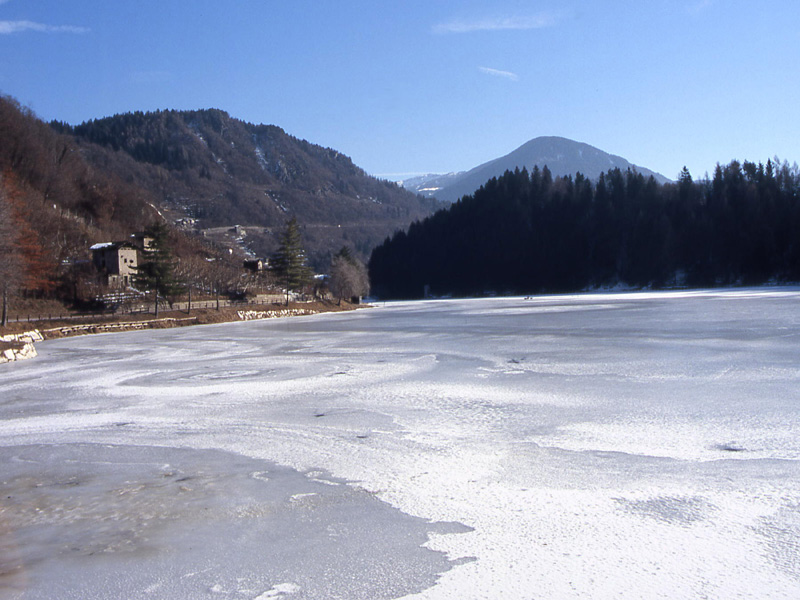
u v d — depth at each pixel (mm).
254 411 15914
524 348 29672
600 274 162500
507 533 7531
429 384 19547
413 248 194500
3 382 23578
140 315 64125
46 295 64125
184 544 7539
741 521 7703
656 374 20047
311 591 6262
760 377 18703
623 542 7188
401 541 7402
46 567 7023
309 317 78875
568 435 12367
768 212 141500
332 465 10711
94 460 11602
